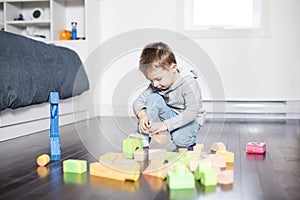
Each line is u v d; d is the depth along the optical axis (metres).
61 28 2.78
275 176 0.86
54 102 1.06
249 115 2.50
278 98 2.50
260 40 2.51
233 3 2.73
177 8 2.64
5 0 2.68
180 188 0.75
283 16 2.49
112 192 0.73
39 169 0.94
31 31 2.80
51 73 1.78
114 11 2.75
